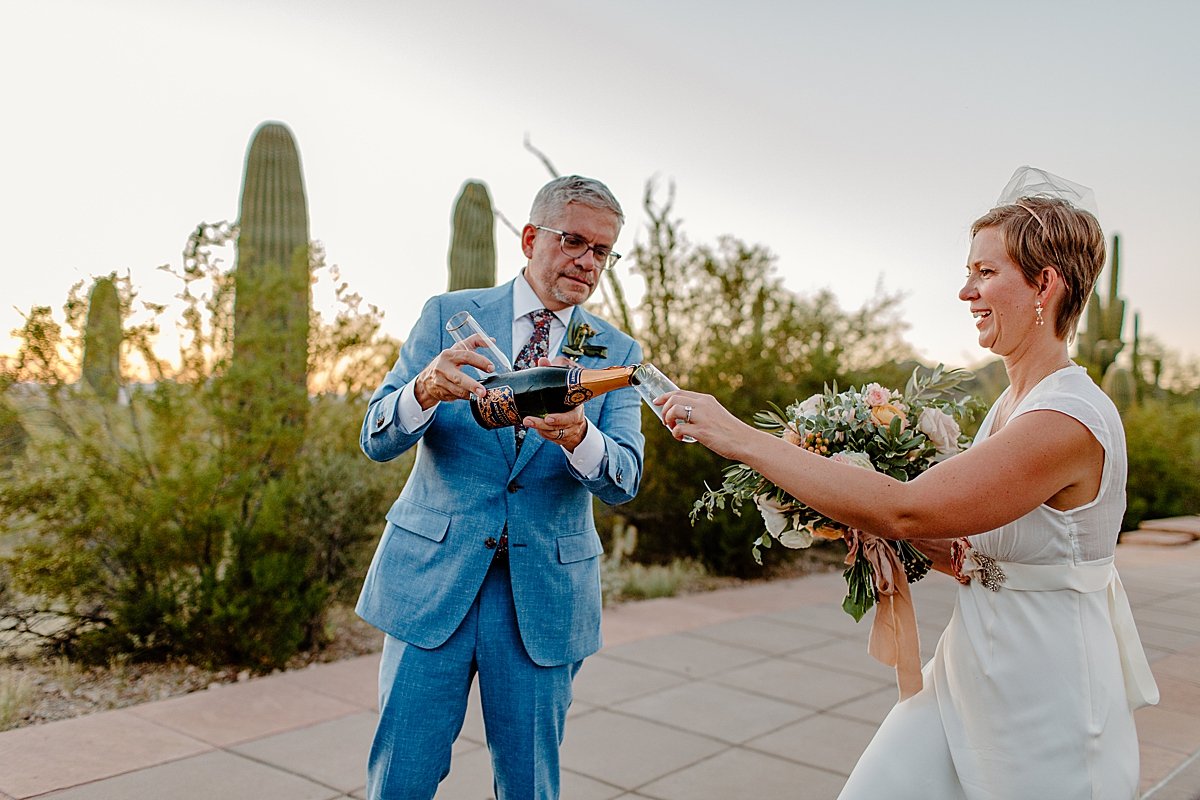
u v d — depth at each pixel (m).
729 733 4.00
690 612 6.36
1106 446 1.61
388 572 2.29
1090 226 1.71
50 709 4.08
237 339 5.07
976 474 1.57
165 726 3.86
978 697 1.74
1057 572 1.68
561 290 2.35
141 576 4.76
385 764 2.21
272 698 4.27
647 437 7.93
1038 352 1.75
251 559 4.81
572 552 2.33
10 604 4.66
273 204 6.52
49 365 4.67
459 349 2.09
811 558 8.73
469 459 2.27
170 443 4.81
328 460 5.30
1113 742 1.67
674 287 8.56
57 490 4.62
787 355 8.68
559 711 2.34
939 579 6.25
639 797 3.34
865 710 4.34
